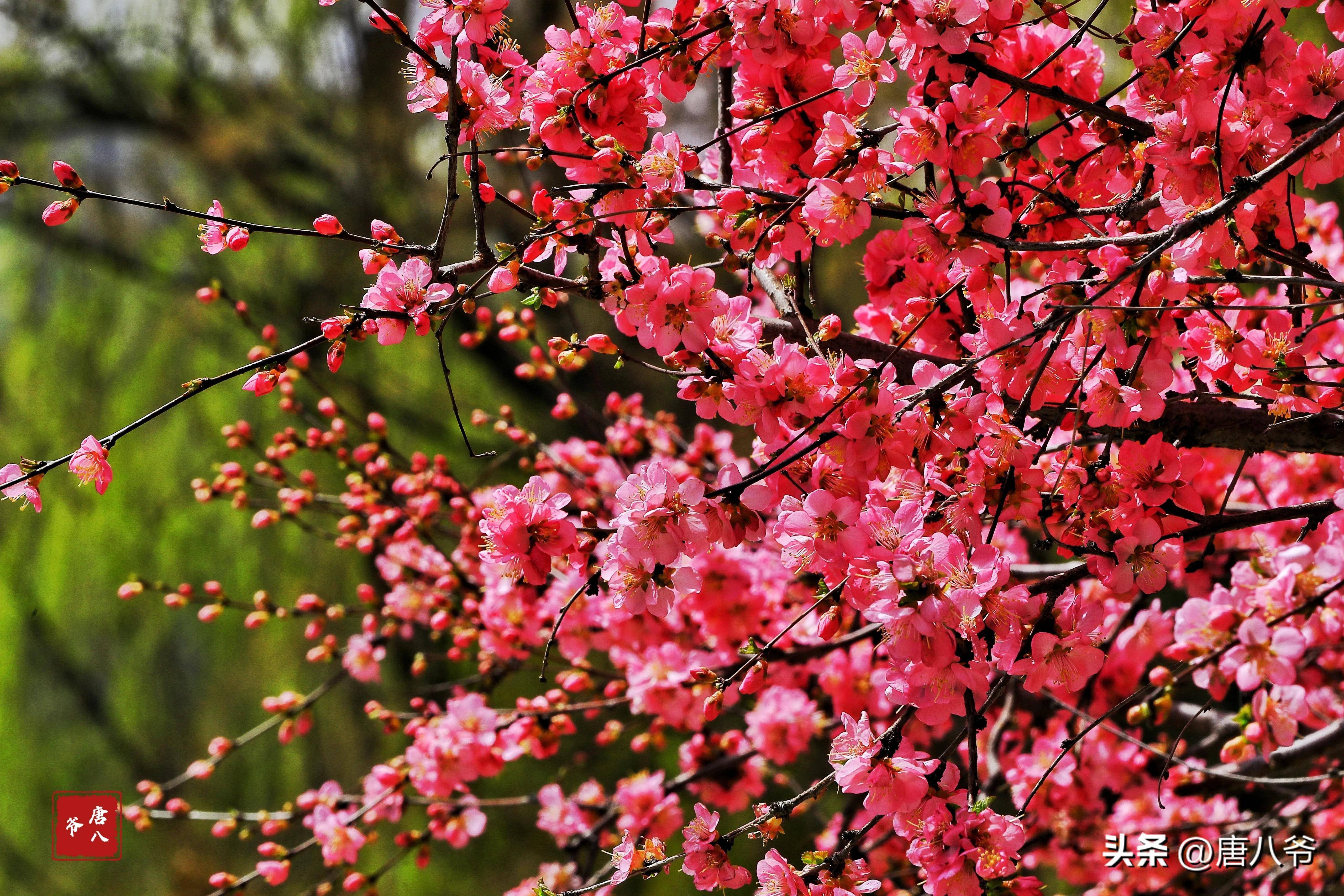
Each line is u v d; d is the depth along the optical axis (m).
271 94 4.20
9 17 4.16
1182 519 1.67
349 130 4.18
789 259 1.71
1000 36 1.71
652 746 1.98
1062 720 1.96
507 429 2.00
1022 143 1.67
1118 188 1.72
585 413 2.15
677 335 1.66
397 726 1.96
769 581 1.94
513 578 1.66
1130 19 1.71
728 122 1.74
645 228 1.68
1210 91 1.66
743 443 2.82
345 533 2.07
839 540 1.64
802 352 1.71
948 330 1.72
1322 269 1.67
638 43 1.69
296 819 1.99
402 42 1.66
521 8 3.53
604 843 1.98
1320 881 1.95
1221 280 1.64
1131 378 1.64
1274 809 1.91
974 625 1.62
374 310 1.66
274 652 4.35
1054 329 1.64
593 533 1.65
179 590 1.98
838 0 1.66
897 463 1.65
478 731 1.92
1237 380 1.71
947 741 2.02
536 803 2.22
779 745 1.94
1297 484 1.93
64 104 4.30
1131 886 1.96
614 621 1.96
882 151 1.67
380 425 1.99
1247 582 1.65
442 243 1.67
